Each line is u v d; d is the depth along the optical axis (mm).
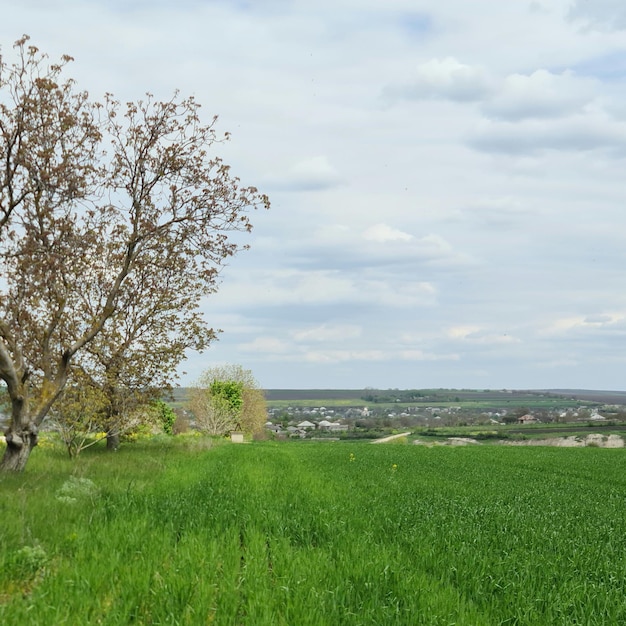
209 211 25719
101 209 24312
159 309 31672
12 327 22609
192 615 7500
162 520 12648
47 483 17656
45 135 21891
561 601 8602
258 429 103250
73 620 7148
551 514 16562
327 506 15539
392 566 9664
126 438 38125
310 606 7855
